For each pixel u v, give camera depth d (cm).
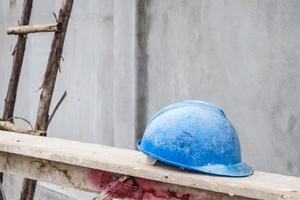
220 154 194
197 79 376
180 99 390
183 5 383
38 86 550
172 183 192
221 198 185
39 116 316
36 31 326
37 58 551
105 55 463
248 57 338
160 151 197
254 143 337
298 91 307
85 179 226
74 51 501
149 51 413
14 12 579
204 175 189
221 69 357
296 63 308
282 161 319
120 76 434
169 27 396
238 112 346
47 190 503
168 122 200
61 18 316
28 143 253
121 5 429
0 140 262
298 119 308
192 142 193
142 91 420
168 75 399
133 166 201
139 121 421
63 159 224
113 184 212
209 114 200
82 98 494
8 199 586
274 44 320
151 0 408
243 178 189
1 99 611
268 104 326
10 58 592
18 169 255
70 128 511
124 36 428
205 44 368
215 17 359
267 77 326
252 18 334
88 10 481
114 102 443
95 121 479
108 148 243
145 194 205
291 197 164
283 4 313
